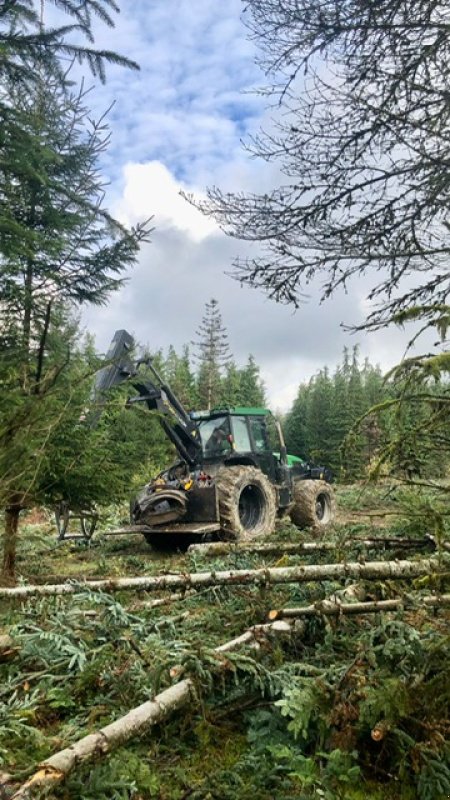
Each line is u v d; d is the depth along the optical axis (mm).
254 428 9211
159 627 3098
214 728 2334
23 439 2750
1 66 3941
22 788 1606
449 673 2145
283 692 2338
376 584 3236
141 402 8117
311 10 3707
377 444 2688
